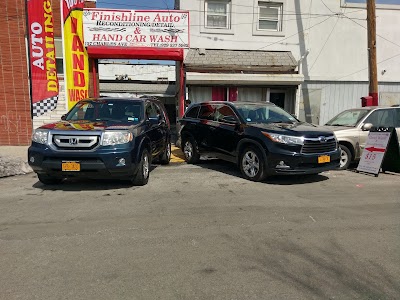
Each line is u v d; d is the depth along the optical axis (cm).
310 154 657
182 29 1227
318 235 420
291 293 291
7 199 566
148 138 698
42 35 1178
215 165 920
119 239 403
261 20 1424
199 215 491
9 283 304
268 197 589
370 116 880
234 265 341
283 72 1374
